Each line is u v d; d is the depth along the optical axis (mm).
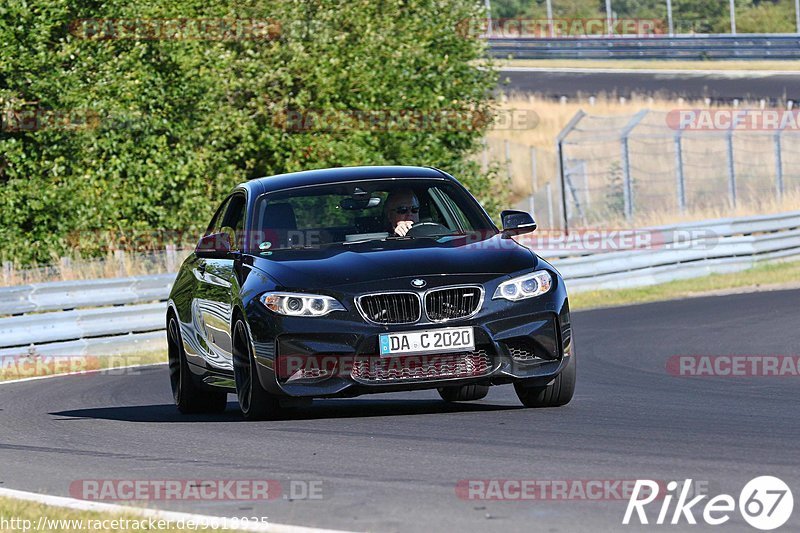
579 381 31500
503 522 14641
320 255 24469
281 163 68812
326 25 70062
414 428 22484
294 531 14500
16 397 34281
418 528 14508
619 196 106562
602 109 132125
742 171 107562
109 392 34688
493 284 23219
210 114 66062
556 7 180750
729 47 159875
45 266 60375
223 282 25891
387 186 26500
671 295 60219
